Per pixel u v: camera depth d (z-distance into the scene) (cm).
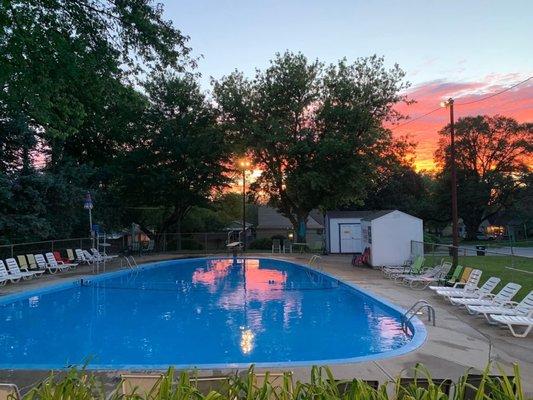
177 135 3169
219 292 1712
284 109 3250
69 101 1452
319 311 1370
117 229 3291
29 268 1922
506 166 6153
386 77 3253
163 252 3161
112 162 3120
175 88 3228
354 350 975
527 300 1015
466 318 1076
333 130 3203
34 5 1202
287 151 3117
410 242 2178
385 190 5456
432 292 1477
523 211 5947
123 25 1352
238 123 3231
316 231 5297
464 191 6081
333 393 287
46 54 1200
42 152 2692
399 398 298
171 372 308
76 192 2502
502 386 291
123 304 1502
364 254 2288
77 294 1675
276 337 1088
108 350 993
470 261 2577
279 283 1930
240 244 3547
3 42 1180
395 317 1222
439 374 681
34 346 1025
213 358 932
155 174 3020
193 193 3272
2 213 2150
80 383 300
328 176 3109
